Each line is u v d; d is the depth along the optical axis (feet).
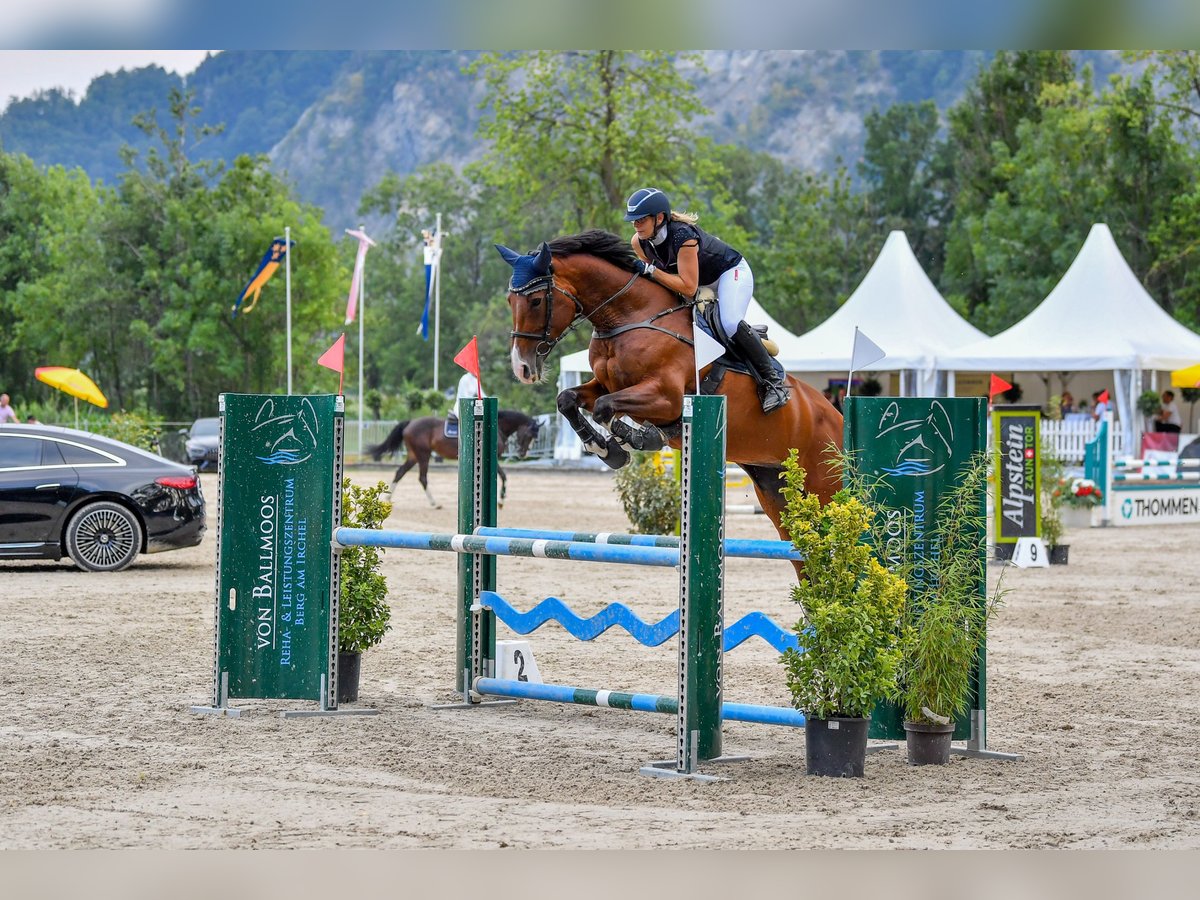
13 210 218.38
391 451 84.17
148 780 20.57
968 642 22.77
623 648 35.45
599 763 22.70
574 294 26.86
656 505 58.03
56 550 48.83
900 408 23.70
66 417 148.46
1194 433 122.93
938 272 250.98
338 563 27.14
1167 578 51.65
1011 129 201.46
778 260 215.72
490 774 21.59
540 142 151.33
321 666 26.86
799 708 22.12
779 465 28.43
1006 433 55.93
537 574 51.80
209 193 191.01
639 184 151.64
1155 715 27.02
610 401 25.71
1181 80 167.22
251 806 18.98
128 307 198.08
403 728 25.62
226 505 27.04
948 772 22.20
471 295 296.30
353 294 137.90
